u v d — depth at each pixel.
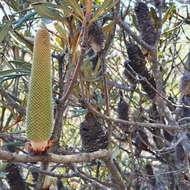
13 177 1.12
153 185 1.49
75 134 1.86
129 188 1.19
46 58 0.67
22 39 1.03
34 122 0.68
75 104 1.09
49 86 0.68
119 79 1.53
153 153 1.46
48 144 0.69
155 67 1.26
